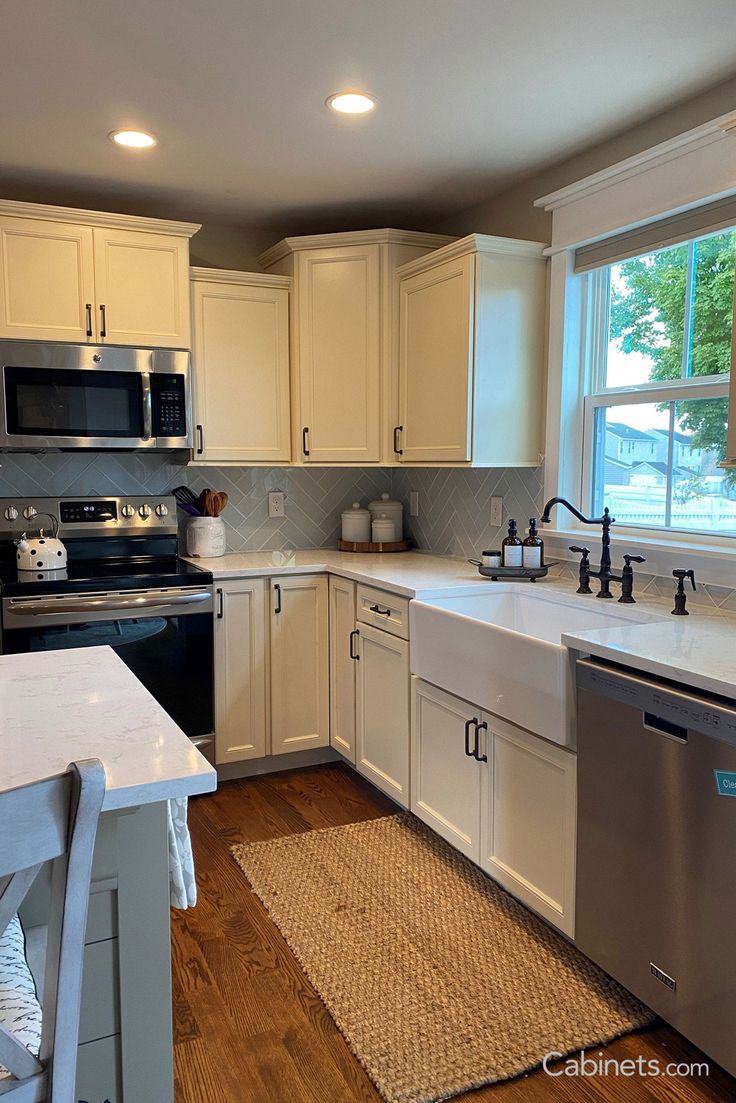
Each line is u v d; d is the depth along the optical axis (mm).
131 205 3359
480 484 3393
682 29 1990
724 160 2232
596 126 2576
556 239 2881
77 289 3043
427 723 2668
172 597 3016
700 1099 1663
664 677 1700
